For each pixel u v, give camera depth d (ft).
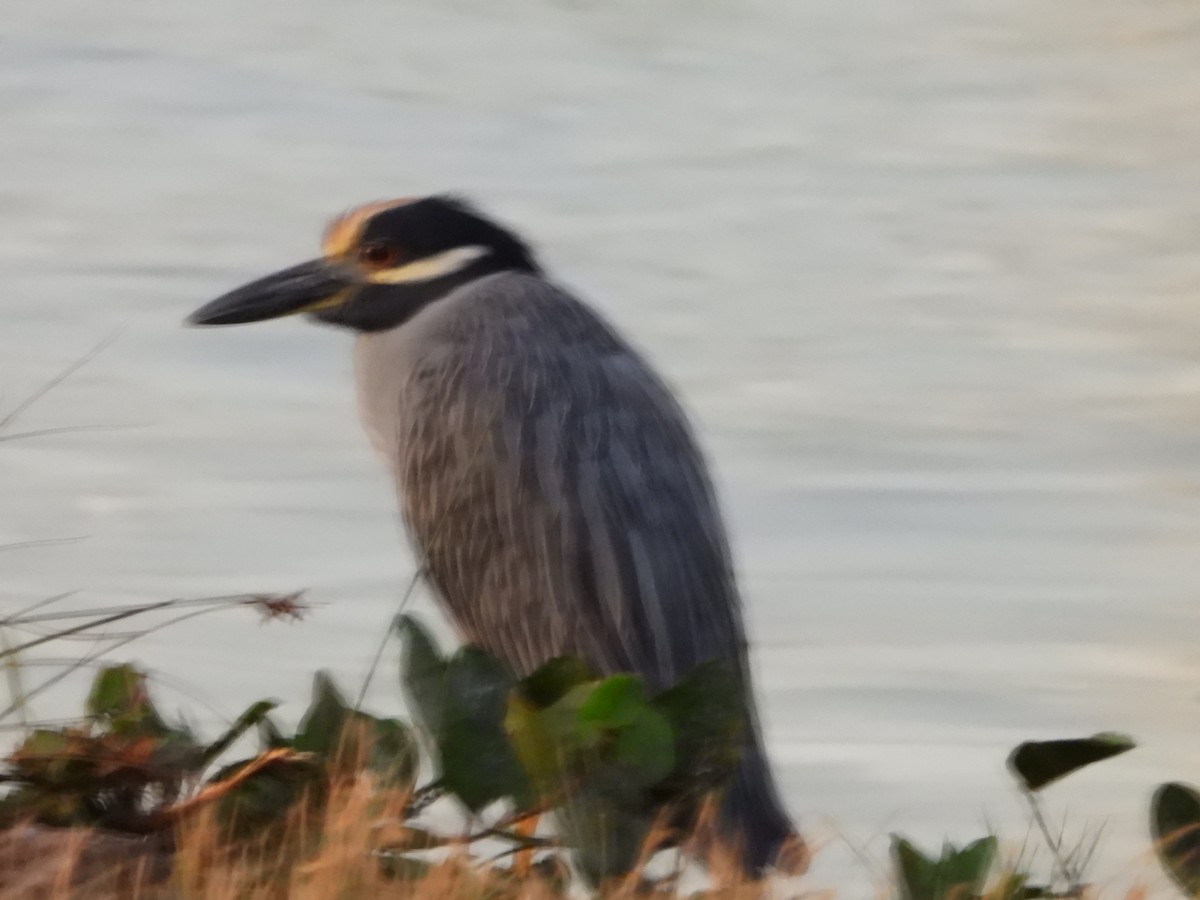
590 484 35.53
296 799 28.25
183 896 26.12
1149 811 28.96
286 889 26.50
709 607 35.65
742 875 28.45
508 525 36.19
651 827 27.48
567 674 27.91
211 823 27.37
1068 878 28.17
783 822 32.40
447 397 37.09
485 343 37.24
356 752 28.66
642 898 27.61
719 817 30.25
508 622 36.45
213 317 40.52
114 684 30.78
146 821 28.07
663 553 35.32
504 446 36.22
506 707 28.19
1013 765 28.37
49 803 27.91
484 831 27.84
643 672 34.86
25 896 26.00
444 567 37.40
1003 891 27.43
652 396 36.86
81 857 26.99
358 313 40.14
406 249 39.96
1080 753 28.12
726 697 28.35
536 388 36.42
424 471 37.45
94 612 34.71
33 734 28.84
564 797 27.35
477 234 40.01
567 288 39.45
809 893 28.12
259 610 50.78
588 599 35.32
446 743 28.22
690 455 36.81
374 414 40.45
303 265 40.73
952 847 27.91
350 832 26.76
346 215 41.09
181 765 28.55
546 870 28.58
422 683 28.60
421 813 28.91
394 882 26.45
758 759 32.91
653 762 27.25
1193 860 28.32
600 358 36.99
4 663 29.53
